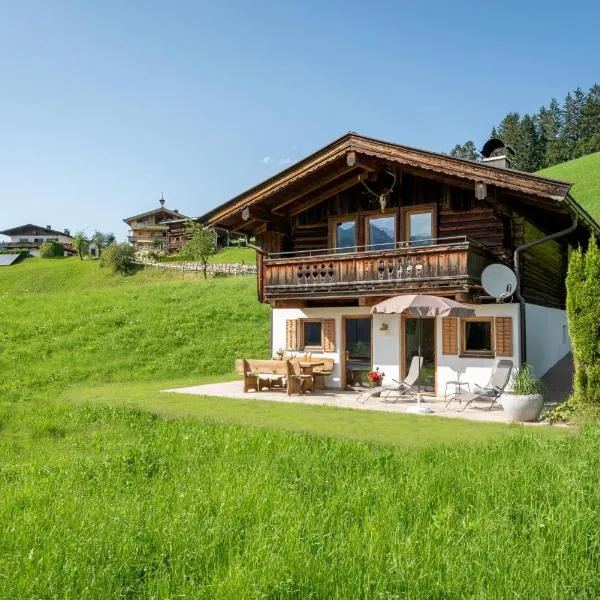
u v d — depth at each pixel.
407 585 3.68
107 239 78.56
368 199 16.03
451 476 5.95
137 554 4.23
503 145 17.45
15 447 8.52
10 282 54.50
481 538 4.36
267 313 26.09
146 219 86.31
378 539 4.33
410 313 11.64
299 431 8.85
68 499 5.61
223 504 5.14
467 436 8.41
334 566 3.94
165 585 3.75
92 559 4.15
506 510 4.85
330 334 16.02
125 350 20.62
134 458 7.15
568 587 3.67
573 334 10.23
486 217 14.30
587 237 17.73
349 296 14.51
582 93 100.94
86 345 20.92
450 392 13.96
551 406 11.88
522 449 7.21
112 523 4.85
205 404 12.22
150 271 52.50
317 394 14.41
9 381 16.48
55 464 7.16
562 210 12.92
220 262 54.44
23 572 4.02
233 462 6.91
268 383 15.12
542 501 5.14
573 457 6.52
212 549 4.26
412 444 7.77
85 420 10.40
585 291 10.08
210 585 3.72
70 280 53.66
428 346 14.58
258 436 8.41
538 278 15.55
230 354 20.97
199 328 23.78
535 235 15.21
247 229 17.89
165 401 12.75
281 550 4.16
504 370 12.21
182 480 6.19
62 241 103.56
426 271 13.38
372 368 15.31
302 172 15.24
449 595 3.59
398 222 15.41
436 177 14.17
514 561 3.97
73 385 16.42
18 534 4.66
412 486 5.61
